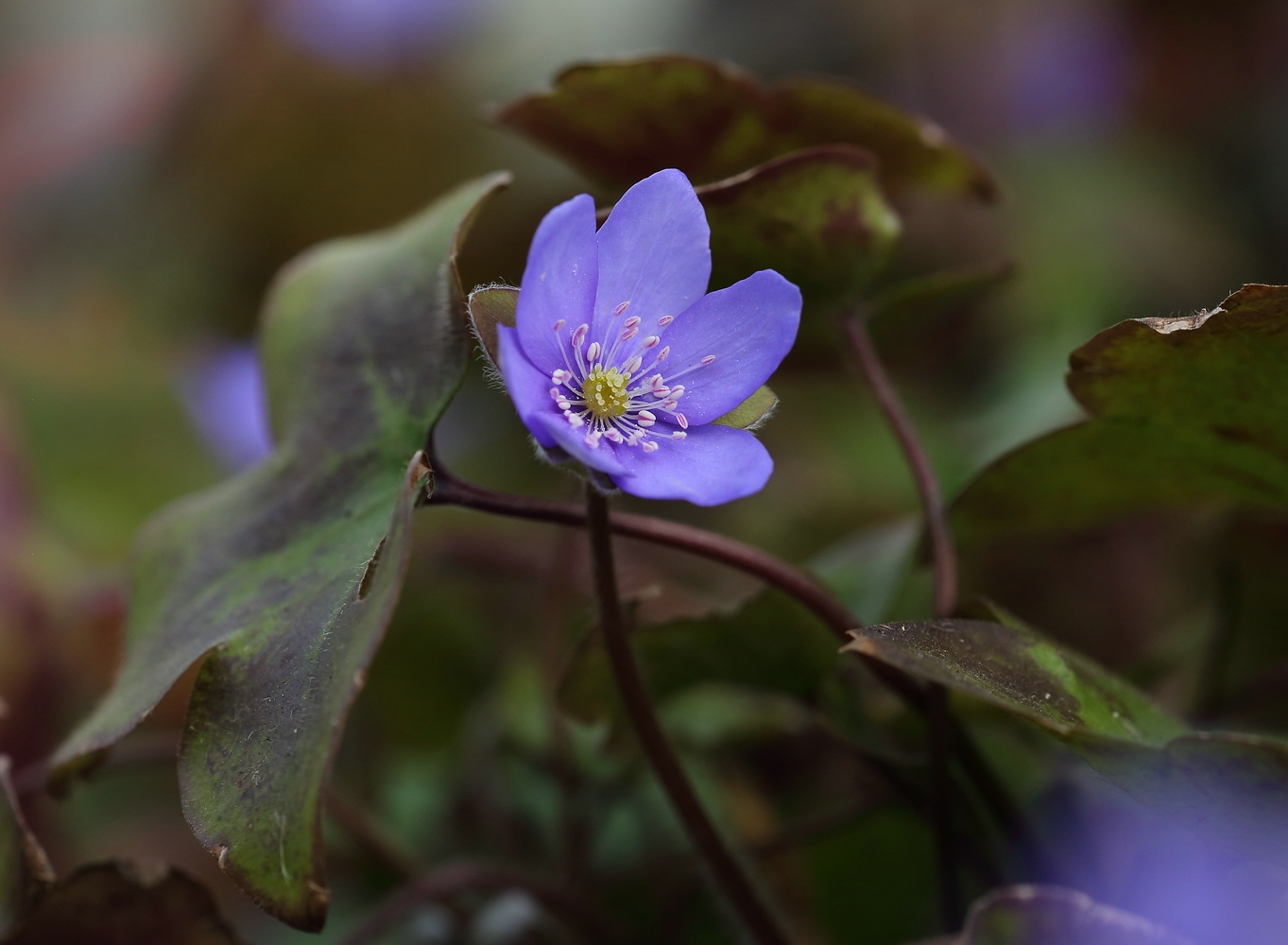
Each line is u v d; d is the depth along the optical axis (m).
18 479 0.42
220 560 0.33
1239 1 0.65
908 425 0.34
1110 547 0.43
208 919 0.32
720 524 0.49
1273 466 0.33
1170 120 0.67
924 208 0.55
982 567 0.42
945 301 0.36
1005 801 0.33
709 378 0.31
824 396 0.54
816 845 0.37
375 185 0.61
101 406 0.48
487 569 0.42
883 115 0.34
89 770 0.32
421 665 0.42
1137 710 0.31
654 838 0.38
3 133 0.65
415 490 0.30
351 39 0.60
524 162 0.56
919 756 0.34
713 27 0.69
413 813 0.39
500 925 0.36
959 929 0.33
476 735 0.39
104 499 0.47
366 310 0.33
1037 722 0.30
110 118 0.64
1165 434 0.33
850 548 0.37
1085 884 0.33
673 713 0.37
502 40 0.63
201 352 0.55
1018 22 0.66
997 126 0.66
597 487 0.30
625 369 0.31
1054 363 0.51
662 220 0.31
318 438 0.33
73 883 0.32
